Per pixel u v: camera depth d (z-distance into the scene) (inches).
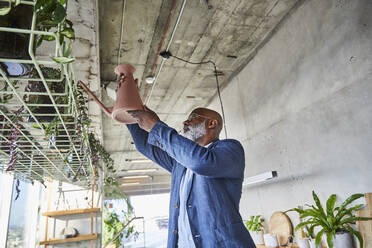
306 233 102.0
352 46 87.5
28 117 45.9
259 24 124.4
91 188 161.8
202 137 46.4
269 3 112.0
